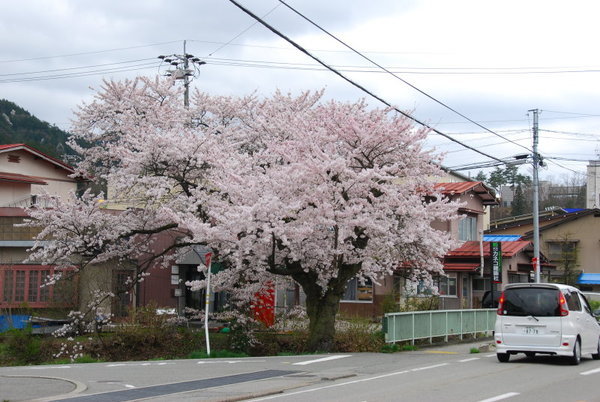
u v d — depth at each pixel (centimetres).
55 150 7438
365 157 1919
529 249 3731
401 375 1295
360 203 1777
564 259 4597
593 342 1575
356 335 1964
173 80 2466
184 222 1836
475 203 3606
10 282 2645
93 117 2444
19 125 8681
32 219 2538
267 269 2017
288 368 1427
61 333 2162
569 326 1436
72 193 2225
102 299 2228
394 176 1898
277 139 2127
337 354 1781
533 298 1476
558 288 1463
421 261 2066
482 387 1105
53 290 2609
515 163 2927
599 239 4791
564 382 1167
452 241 2019
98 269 2609
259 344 2055
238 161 2002
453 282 3250
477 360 1588
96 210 2194
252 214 1725
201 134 2141
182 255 2403
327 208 1728
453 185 3447
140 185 2133
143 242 2356
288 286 2264
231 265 2092
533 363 1499
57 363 1803
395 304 2702
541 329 1452
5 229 2733
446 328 2158
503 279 3425
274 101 2427
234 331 2022
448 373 1313
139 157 2036
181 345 2059
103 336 2119
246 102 2458
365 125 1883
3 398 1010
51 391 1081
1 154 3331
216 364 1526
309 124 1959
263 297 2309
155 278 3056
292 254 1797
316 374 1302
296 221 1798
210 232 1769
